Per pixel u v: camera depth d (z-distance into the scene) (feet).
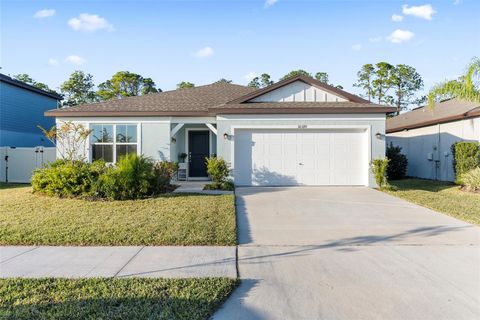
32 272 14.55
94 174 32.60
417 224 23.91
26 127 66.03
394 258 16.76
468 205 30.53
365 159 42.09
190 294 12.19
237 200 32.86
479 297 12.35
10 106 62.13
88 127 45.60
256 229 22.66
